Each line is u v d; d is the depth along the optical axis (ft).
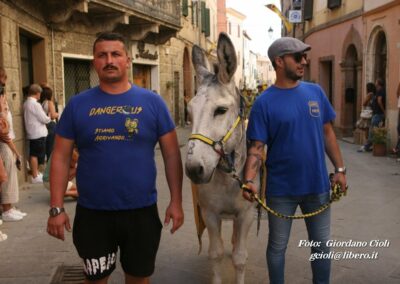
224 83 11.27
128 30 58.03
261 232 19.56
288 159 11.41
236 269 13.03
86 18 46.06
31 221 21.79
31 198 26.50
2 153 21.34
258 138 11.46
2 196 21.59
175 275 15.55
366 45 51.80
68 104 10.23
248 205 12.60
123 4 47.19
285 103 11.34
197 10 95.14
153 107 10.18
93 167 9.94
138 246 10.24
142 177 10.04
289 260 16.56
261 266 16.15
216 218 12.70
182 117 81.10
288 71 11.22
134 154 9.95
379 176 31.65
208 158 10.69
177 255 17.25
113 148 9.87
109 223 10.12
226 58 11.15
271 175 11.75
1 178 19.15
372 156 41.14
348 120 59.52
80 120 9.96
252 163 11.46
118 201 9.96
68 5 38.70
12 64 29.86
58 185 10.24
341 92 59.77
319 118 11.51
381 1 47.32
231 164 11.41
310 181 11.48
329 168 34.24
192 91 90.12
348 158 40.06
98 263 10.11
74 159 24.70
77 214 10.28
